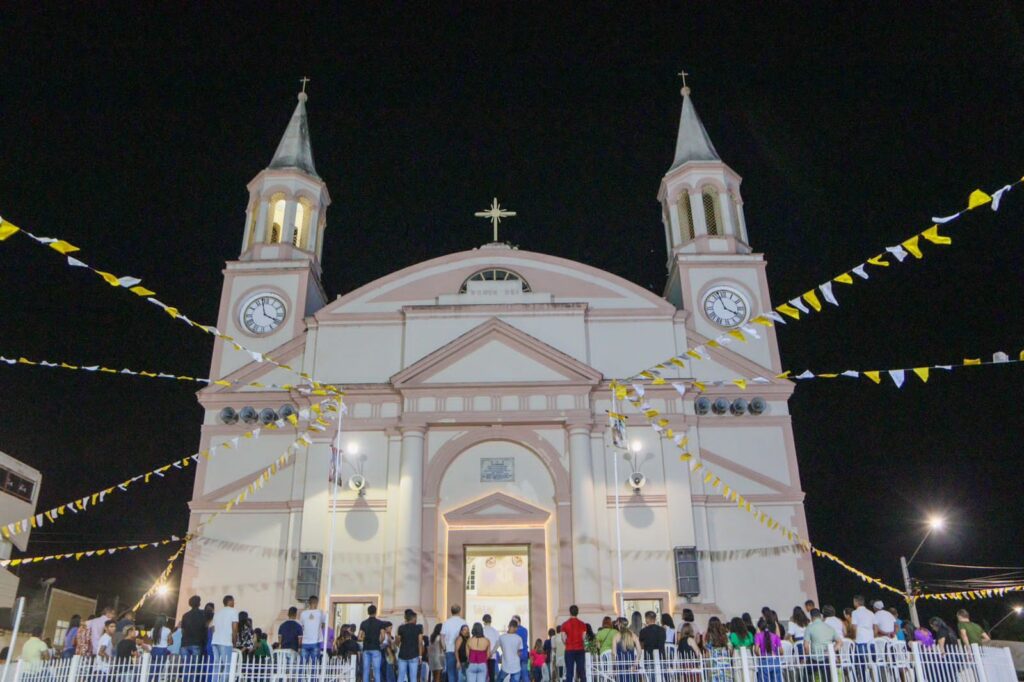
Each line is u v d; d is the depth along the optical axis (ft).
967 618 57.67
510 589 92.43
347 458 93.81
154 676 51.31
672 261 115.96
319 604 87.92
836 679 47.26
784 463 95.50
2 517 121.70
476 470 93.91
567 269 105.09
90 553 82.07
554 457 93.66
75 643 62.64
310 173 118.42
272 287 107.14
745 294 106.11
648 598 88.43
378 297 103.65
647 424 95.50
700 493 93.04
